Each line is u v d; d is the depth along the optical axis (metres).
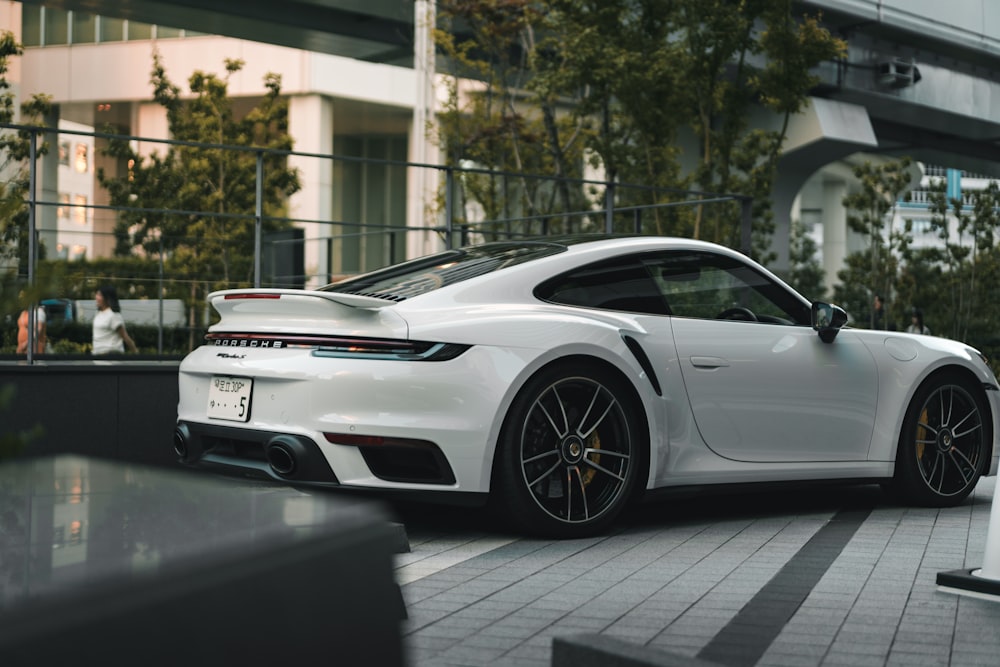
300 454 3.89
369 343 3.92
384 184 37.88
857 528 4.62
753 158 19.00
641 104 16.08
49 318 7.80
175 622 0.86
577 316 4.27
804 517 4.93
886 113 27.52
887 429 5.12
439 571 3.59
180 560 0.90
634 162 17.19
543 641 2.69
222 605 0.90
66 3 18.25
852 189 56.00
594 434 4.30
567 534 4.20
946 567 3.73
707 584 3.41
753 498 5.57
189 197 15.13
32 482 1.17
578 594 3.25
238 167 15.98
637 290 4.55
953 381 5.39
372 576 1.06
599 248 4.58
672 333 4.50
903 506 5.36
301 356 3.98
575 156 20.42
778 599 3.20
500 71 20.67
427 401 3.88
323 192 33.09
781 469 4.77
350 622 1.03
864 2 23.45
